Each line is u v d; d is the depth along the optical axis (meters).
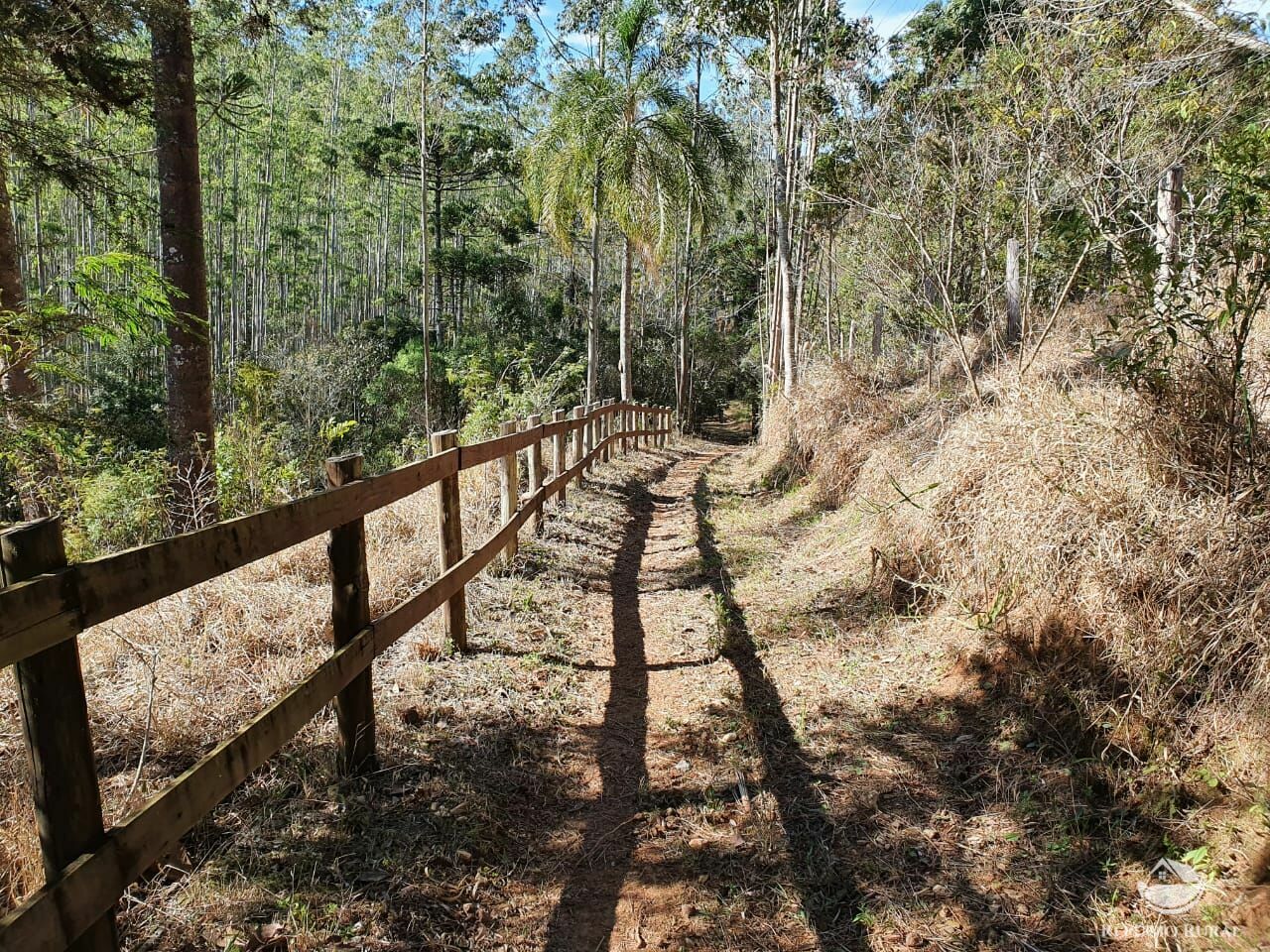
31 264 30.59
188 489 8.66
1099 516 3.62
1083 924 2.54
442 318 36.84
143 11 8.90
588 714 4.21
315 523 2.80
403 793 3.21
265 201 42.78
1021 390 4.82
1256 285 3.51
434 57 24.69
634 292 39.19
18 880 2.27
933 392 9.09
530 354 29.91
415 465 3.87
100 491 7.93
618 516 9.27
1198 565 3.23
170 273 9.84
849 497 8.32
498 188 44.78
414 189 49.06
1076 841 2.87
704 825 3.27
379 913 2.56
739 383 45.00
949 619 4.58
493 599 5.52
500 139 36.66
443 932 2.56
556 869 2.98
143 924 2.33
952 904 2.71
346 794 3.09
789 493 10.30
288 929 2.42
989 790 3.26
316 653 3.96
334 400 27.94
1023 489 4.08
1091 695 3.38
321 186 49.84
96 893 1.76
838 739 3.87
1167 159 5.98
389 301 46.00
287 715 2.60
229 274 41.59
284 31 12.28
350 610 3.13
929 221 7.98
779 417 13.20
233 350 34.06
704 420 40.72
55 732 1.70
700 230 19.64
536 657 4.73
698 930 2.67
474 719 3.91
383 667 4.33
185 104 9.83
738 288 36.56
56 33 8.16
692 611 5.94
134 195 9.56
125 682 3.56
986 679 3.96
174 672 3.58
